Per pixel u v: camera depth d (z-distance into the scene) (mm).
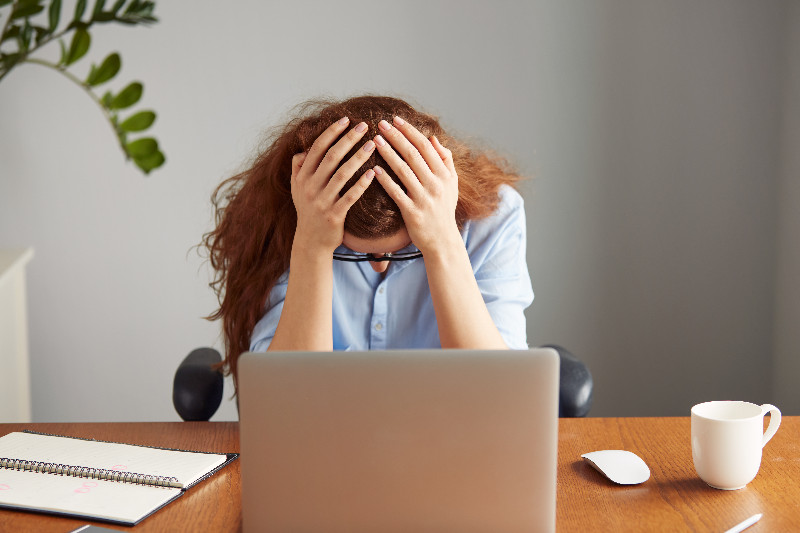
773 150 2383
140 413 2605
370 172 1081
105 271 2535
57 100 2447
